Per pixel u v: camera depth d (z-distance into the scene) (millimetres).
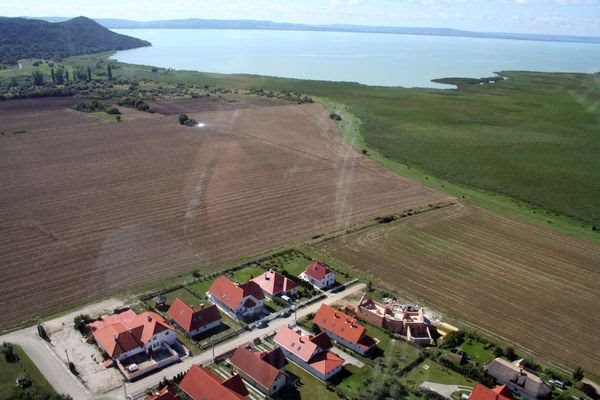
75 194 124500
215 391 58188
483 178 154250
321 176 146125
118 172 141625
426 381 65562
